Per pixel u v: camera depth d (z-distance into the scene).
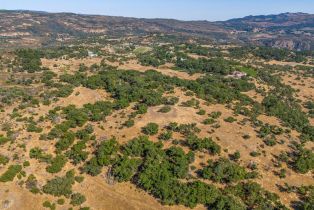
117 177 80.31
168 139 91.31
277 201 77.50
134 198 76.88
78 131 93.12
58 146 88.12
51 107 105.50
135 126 96.25
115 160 83.69
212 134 95.44
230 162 85.38
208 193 75.44
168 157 84.44
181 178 79.81
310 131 106.38
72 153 86.81
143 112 102.06
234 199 75.25
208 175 80.12
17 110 101.81
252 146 92.62
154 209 74.19
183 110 105.81
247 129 100.31
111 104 107.06
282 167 87.31
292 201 78.69
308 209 75.25
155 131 93.31
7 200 75.75
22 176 80.75
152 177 78.44
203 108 109.94
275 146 94.44
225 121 103.25
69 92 114.50
